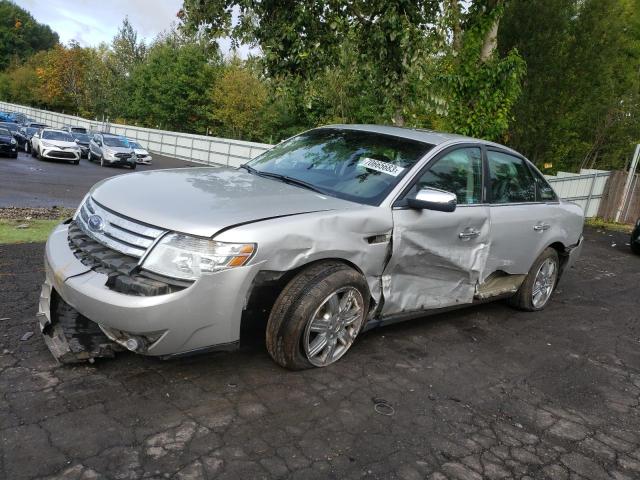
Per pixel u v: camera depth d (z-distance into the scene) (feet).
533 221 17.02
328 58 25.88
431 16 25.34
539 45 54.65
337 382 11.62
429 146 14.16
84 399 9.79
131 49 191.93
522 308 18.72
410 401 11.28
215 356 11.98
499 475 9.18
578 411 11.96
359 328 12.47
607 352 16.02
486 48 31.17
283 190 12.35
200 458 8.55
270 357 12.17
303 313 10.98
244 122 138.82
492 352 14.78
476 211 14.60
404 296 13.33
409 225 12.65
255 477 8.27
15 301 13.98
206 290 9.71
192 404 10.05
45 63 217.15
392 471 8.84
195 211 10.32
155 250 9.78
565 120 59.77
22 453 8.17
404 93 24.76
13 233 22.25
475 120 31.65
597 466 9.87
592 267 30.32
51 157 83.97
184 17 24.79
